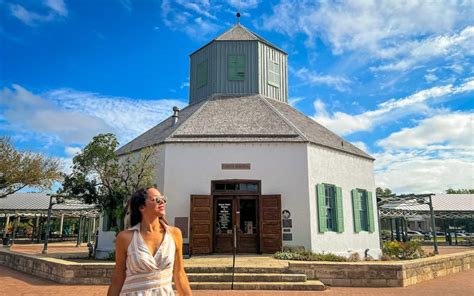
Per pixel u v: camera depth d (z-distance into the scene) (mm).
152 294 2709
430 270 11891
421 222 68875
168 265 2850
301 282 10078
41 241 32500
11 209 29078
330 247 15078
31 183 29031
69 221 43688
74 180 14359
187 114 18547
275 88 20719
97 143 14430
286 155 15031
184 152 15141
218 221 14781
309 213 14477
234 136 15414
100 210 15055
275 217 14328
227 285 9883
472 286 10430
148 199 2928
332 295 9086
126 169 14938
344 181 16781
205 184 14844
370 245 17250
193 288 9844
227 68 20141
